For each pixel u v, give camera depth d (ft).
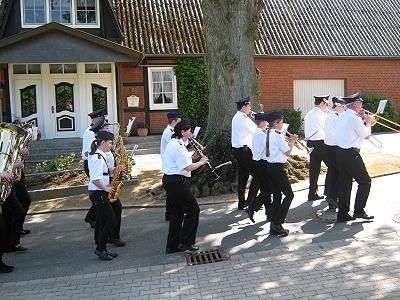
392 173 34.63
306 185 33.27
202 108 62.69
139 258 21.77
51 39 52.21
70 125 59.57
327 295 15.67
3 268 21.13
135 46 60.75
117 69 59.11
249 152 27.14
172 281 18.42
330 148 26.45
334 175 26.61
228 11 34.99
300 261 19.13
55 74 58.85
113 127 59.31
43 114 58.75
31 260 22.72
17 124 24.67
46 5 58.49
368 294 15.44
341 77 71.72
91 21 59.77
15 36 50.88
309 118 29.19
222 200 31.01
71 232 27.14
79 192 36.01
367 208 26.27
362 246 20.26
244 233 24.11
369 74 72.90
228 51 35.12
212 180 32.68
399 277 16.61
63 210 32.09
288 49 68.64
